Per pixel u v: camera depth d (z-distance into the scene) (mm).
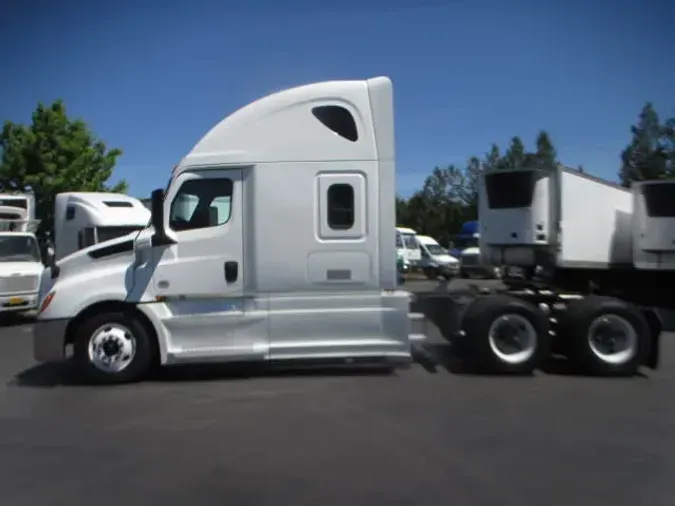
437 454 5328
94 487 4672
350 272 8062
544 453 5352
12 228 17125
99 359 7953
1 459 5289
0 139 26531
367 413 6598
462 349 8812
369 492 4539
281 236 8000
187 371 8820
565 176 9039
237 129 8070
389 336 8133
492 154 48438
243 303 8047
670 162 39938
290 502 4375
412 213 47375
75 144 25500
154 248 7977
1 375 8734
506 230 9367
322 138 8070
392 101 8125
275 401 7117
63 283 7961
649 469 4984
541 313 8523
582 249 9156
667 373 8789
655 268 9102
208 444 5613
